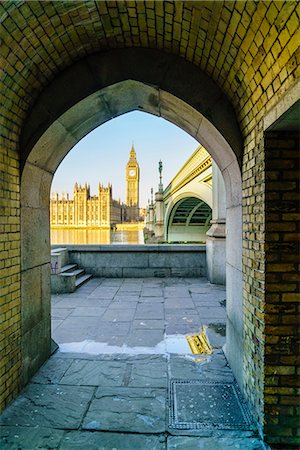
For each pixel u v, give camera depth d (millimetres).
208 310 6031
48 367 3705
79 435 2561
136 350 4223
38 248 3676
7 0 2213
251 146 2791
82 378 3449
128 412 2844
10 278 2984
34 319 3547
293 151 2436
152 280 8820
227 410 2861
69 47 3104
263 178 2467
